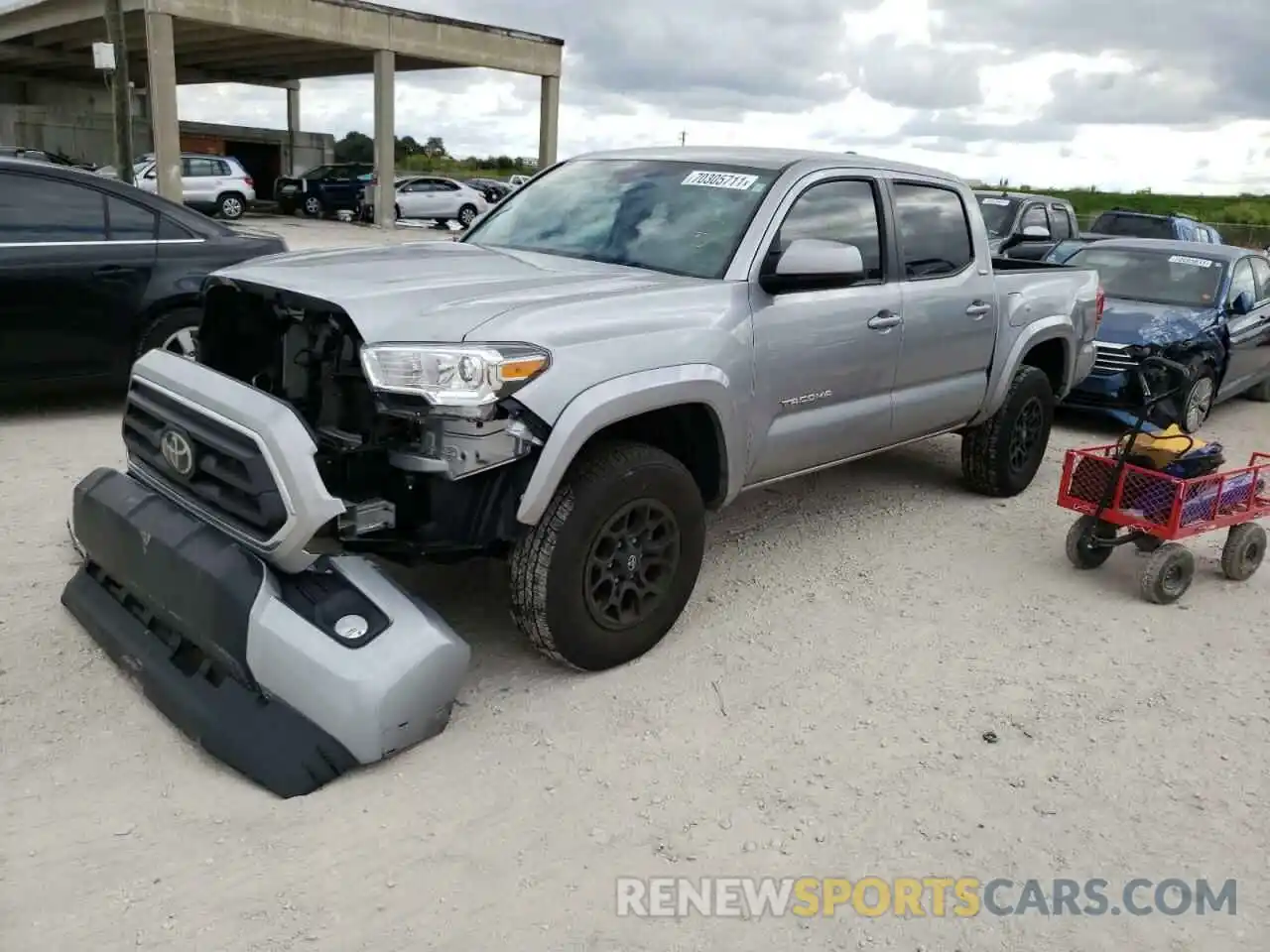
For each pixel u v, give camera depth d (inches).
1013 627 178.2
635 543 149.4
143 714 135.1
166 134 959.6
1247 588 202.2
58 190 261.4
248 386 131.4
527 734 136.4
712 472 163.8
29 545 183.9
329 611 126.6
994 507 243.0
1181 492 184.9
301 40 1082.1
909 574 199.0
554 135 1270.9
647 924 104.7
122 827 114.0
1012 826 123.2
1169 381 205.0
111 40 636.7
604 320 141.2
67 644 150.8
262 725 124.3
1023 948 104.4
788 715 144.9
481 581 182.4
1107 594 194.9
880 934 105.3
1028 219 589.6
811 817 122.8
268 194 1546.5
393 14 1085.8
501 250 179.6
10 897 102.8
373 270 153.0
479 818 119.3
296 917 102.7
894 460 278.1
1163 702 154.4
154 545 135.3
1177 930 107.6
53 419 271.1
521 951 100.2
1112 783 132.7
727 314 157.2
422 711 128.5
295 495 122.8
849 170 187.2
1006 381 229.0
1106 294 368.5
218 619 126.0
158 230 276.1
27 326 256.7
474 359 125.1
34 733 129.6
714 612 176.4
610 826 119.3
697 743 136.7
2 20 1240.2
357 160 2404.0
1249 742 144.4
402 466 132.2
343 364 137.0
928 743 139.9
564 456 133.6
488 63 1179.3
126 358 273.9
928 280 201.6
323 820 117.3
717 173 181.6
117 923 100.5
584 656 147.3
